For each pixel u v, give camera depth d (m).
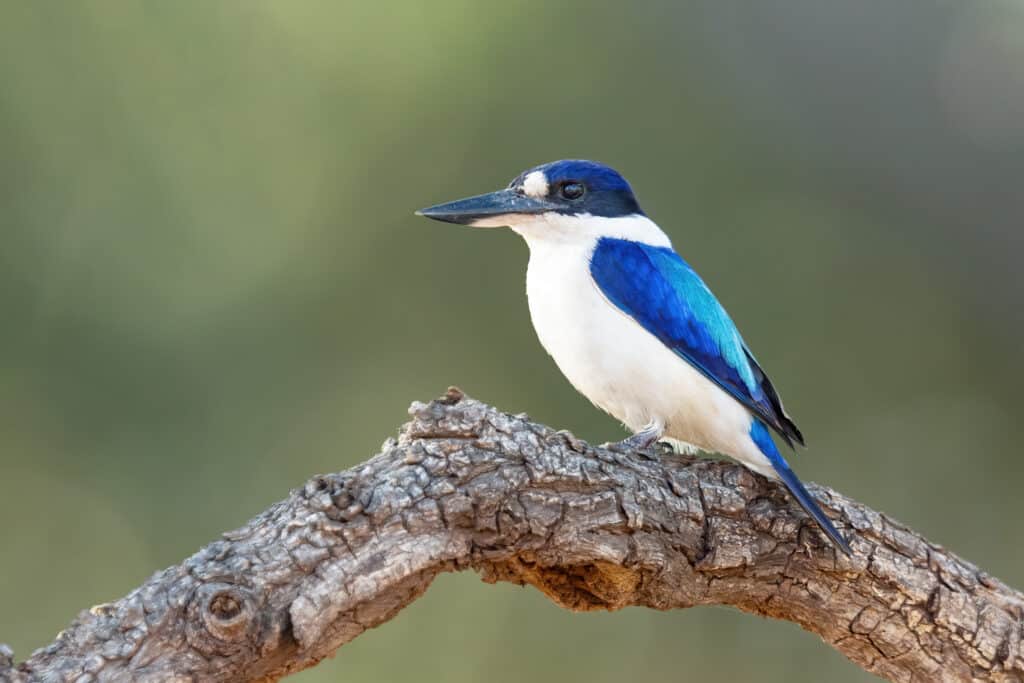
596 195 8.52
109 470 13.12
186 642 5.25
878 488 14.35
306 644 5.44
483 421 6.11
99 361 13.16
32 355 12.98
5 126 13.08
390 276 13.85
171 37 13.59
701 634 13.37
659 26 14.50
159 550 13.11
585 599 6.55
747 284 14.30
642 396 8.00
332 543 5.57
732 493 6.52
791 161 14.77
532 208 8.42
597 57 14.12
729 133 14.57
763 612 6.83
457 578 13.52
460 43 13.87
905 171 15.06
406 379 13.77
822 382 14.35
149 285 13.42
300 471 13.49
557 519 6.10
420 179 13.87
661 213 14.19
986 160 15.12
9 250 13.01
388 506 5.71
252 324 13.61
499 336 13.78
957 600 6.66
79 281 13.18
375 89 13.90
